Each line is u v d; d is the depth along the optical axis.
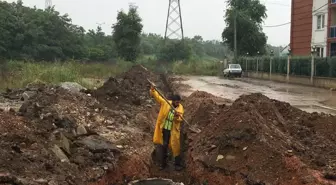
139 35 55.62
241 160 6.91
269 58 41.00
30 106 8.31
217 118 8.52
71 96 10.02
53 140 6.80
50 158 6.13
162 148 8.11
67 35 44.31
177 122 8.02
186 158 8.20
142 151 8.23
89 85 19.70
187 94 20.94
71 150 7.04
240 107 8.11
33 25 39.44
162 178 7.12
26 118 7.42
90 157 6.90
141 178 7.22
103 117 9.65
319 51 36.28
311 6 37.12
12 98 14.25
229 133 7.52
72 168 6.19
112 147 7.48
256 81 37.44
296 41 39.84
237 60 50.78
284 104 10.73
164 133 8.04
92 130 8.34
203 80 38.16
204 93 17.20
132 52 53.97
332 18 34.41
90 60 48.53
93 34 65.94
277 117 9.05
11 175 4.92
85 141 7.46
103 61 49.62
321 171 6.34
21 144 6.12
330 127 9.18
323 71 30.34
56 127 7.55
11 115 7.23
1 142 5.89
